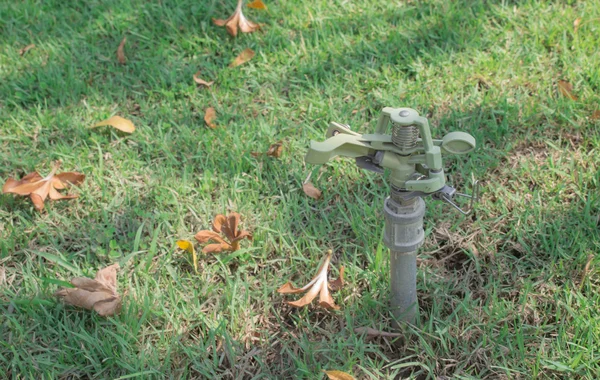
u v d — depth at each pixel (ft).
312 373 3.48
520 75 4.54
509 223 3.93
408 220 3.25
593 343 3.50
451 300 3.68
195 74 4.65
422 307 3.71
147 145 4.30
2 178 4.21
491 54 4.67
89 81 4.67
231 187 4.08
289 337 3.60
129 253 3.88
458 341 3.57
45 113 4.45
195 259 3.76
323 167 4.18
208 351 3.56
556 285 3.71
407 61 4.65
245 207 4.00
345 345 3.53
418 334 3.53
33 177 4.07
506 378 3.46
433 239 3.90
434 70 4.60
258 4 4.93
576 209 3.92
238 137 4.29
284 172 4.15
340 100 4.46
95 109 4.52
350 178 4.14
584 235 3.85
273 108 4.45
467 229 3.92
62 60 4.81
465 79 4.54
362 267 3.82
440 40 4.78
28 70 4.75
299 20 4.93
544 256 3.80
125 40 4.81
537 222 3.90
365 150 3.14
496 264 3.80
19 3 5.23
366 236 3.88
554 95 4.44
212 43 4.86
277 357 3.57
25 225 3.99
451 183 4.09
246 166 4.20
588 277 3.67
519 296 3.69
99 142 4.35
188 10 5.08
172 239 3.90
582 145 4.21
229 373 3.51
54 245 3.90
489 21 4.89
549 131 4.28
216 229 3.81
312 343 3.55
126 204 4.06
